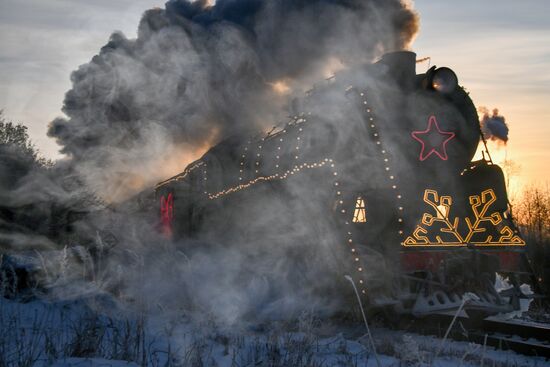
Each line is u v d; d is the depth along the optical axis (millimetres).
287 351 5945
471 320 9453
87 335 5523
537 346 7508
